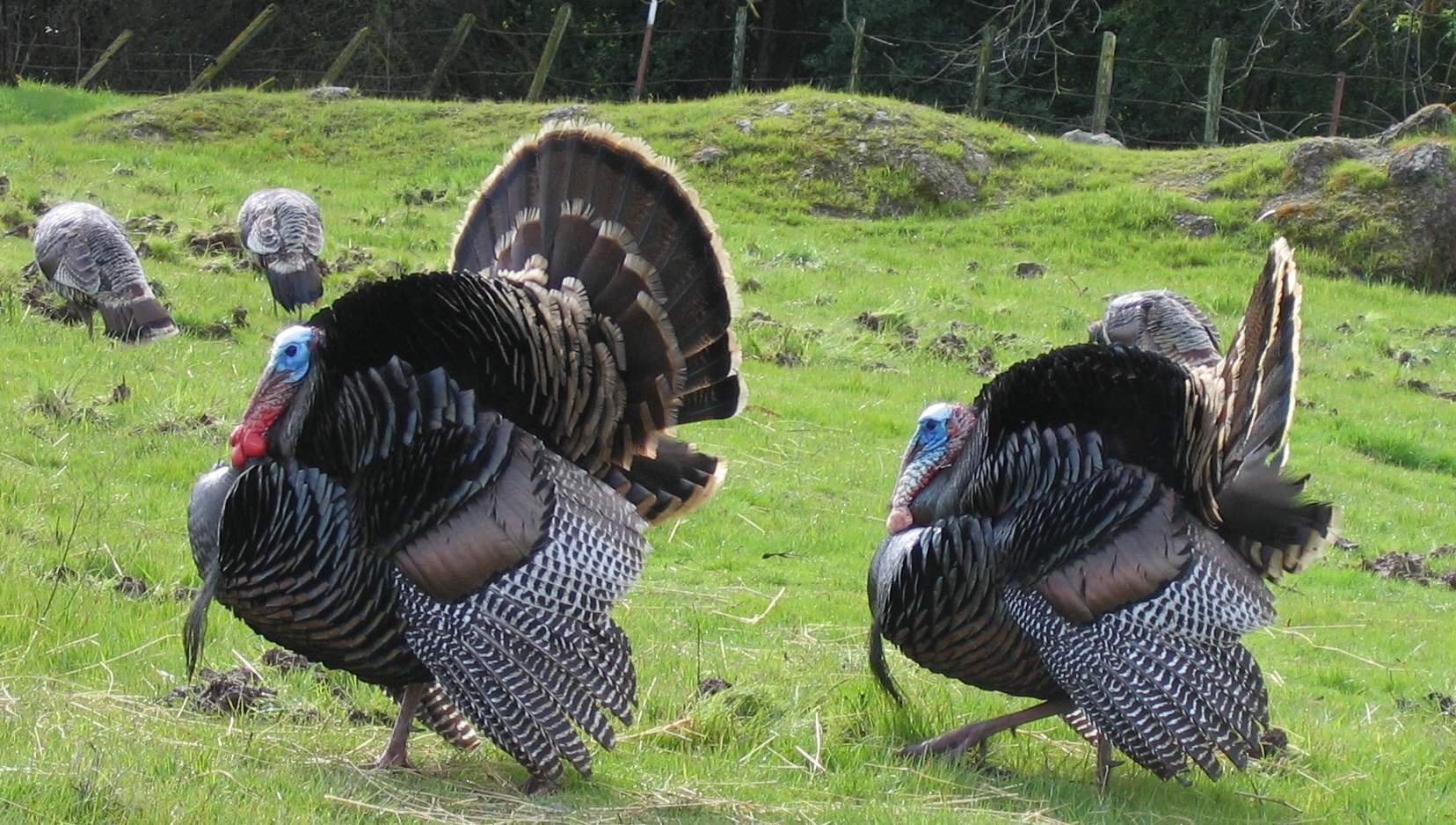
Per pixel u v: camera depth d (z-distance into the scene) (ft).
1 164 133.39
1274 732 48.88
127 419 72.23
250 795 36.14
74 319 87.40
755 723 46.03
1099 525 41.04
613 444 41.09
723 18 261.85
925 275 130.11
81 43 254.06
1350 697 56.70
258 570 37.78
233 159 154.81
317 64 246.27
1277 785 45.96
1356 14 212.84
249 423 38.19
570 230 41.68
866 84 247.70
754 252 130.93
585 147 41.96
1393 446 98.22
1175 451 41.57
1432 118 162.09
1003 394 42.50
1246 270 140.67
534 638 38.19
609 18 263.70
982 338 109.60
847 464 81.30
